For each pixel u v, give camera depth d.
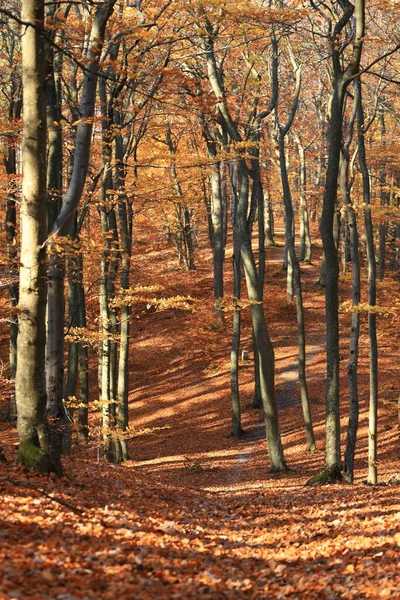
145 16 15.41
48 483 10.43
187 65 21.89
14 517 8.18
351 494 14.58
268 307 40.03
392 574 7.61
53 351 12.83
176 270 45.62
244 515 12.60
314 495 15.13
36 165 10.42
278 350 35.28
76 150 11.94
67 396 20.77
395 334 30.38
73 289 20.70
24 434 10.96
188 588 7.11
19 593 5.75
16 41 20.70
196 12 16.56
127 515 10.01
